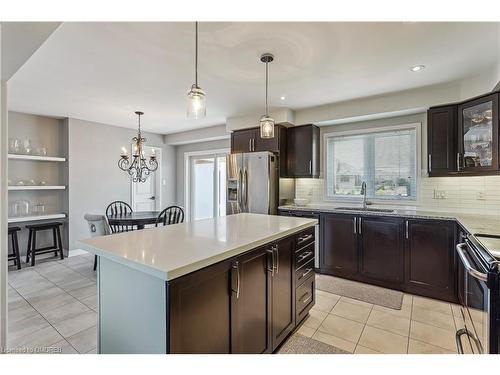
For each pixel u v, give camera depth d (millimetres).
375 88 3184
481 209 3113
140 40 2119
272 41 2133
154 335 1231
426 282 2951
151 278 1245
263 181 4008
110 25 1902
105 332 1515
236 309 1525
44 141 4633
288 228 2100
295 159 4246
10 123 4277
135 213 4672
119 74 2805
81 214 4828
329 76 2834
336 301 2861
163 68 2652
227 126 4711
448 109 3053
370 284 3322
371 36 2057
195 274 1271
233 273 1495
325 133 4285
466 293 1946
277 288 1950
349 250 3471
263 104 3844
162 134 6336
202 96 1828
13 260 4172
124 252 1400
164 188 6375
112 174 5336
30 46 1746
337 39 2100
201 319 1309
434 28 1945
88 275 3621
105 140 5219
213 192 6121
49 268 3936
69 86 3154
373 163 3896
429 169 3176
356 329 2305
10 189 4023
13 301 2809
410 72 2719
